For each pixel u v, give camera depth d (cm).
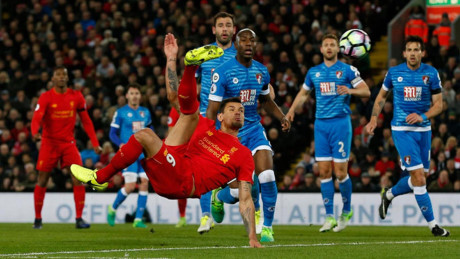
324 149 2639
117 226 3080
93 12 5172
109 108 4169
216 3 4838
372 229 2825
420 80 2331
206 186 1706
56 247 1888
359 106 3888
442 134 3697
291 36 4434
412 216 3159
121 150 1642
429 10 4694
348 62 4125
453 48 4256
